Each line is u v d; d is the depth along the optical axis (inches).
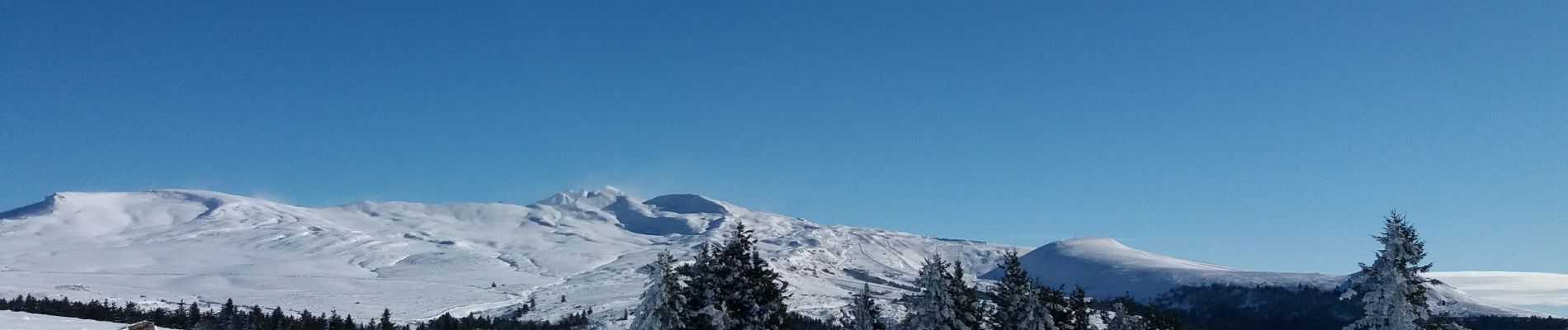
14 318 2305.6
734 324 1759.4
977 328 2080.5
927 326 1955.0
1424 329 1497.3
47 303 7022.6
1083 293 2354.8
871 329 2314.2
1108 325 2655.0
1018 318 2032.5
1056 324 2214.6
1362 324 1509.6
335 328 7012.8
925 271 2003.0
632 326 1695.4
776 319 1861.5
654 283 1700.3
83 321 2445.9
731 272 1800.0
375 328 7529.5
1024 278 2074.3
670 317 1685.5
